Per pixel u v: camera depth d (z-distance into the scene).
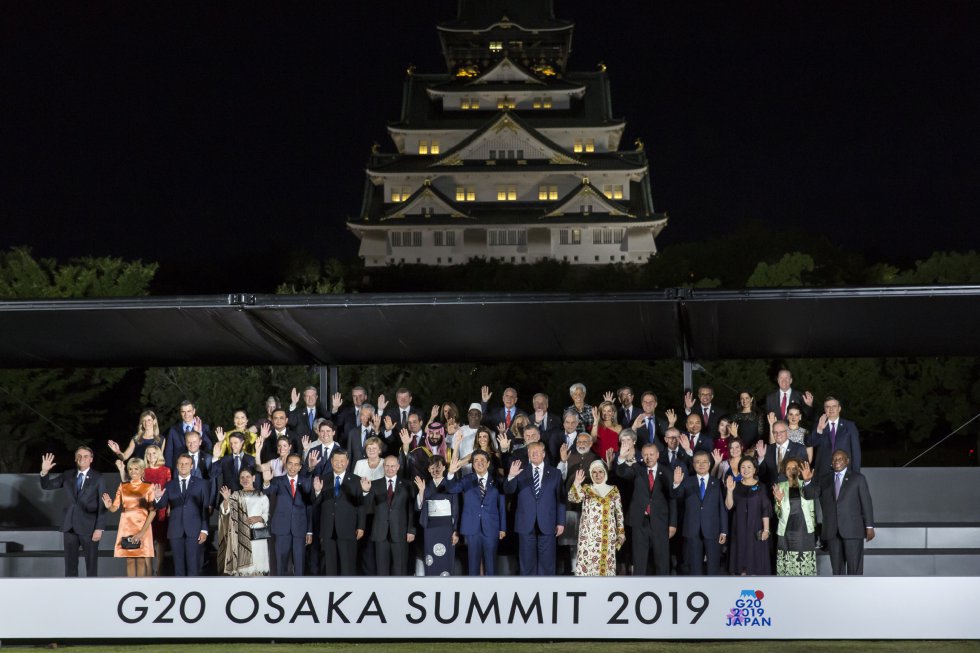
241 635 12.72
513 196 126.75
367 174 127.31
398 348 18.25
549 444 16.00
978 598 12.20
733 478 14.73
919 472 19.39
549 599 12.62
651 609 12.52
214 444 17.12
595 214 121.19
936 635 12.21
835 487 14.44
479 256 122.94
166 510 15.62
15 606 12.87
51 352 18.14
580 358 18.77
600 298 16.22
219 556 15.12
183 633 12.77
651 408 16.81
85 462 15.64
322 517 14.84
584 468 14.87
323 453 15.84
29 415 38.25
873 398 44.84
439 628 12.63
